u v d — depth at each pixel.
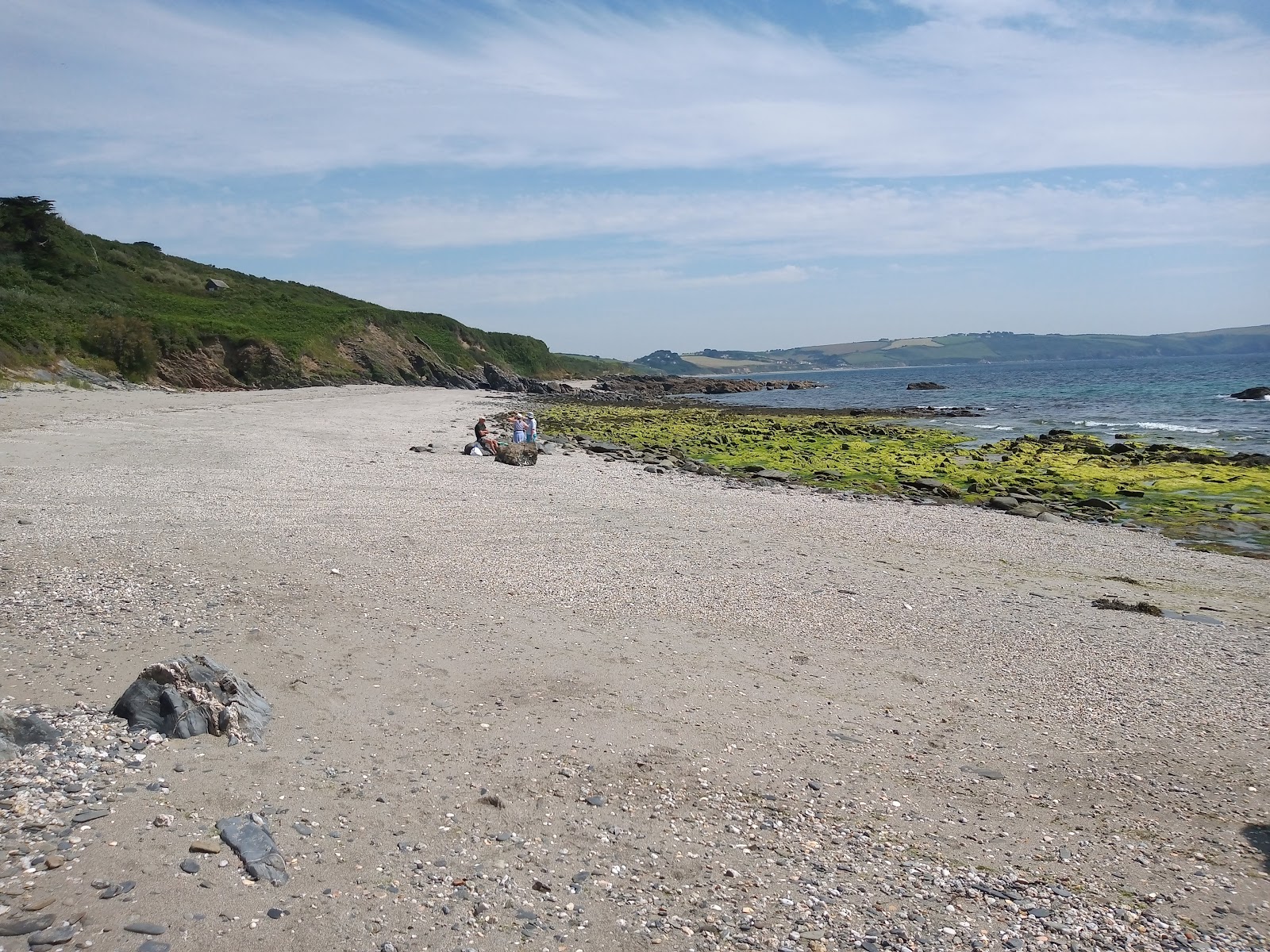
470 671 8.51
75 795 5.57
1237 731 8.07
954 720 8.14
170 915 4.58
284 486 18.48
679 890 5.26
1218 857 5.97
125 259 76.44
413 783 6.29
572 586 11.77
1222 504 22.42
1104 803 6.70
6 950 4.17
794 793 6.58
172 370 55.59
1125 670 9.60
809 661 9.48
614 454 30.50
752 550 14.75
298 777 6.20
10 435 24.50
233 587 10.53
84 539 12.41
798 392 116.50
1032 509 21.14
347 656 8.62
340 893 4.95
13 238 62.94
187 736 6.52
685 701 8.17
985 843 6.04
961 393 92.75
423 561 12.58
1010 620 11.33
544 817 5.98
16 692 7.11
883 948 4.80
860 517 18.78
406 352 88.88
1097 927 5.11
